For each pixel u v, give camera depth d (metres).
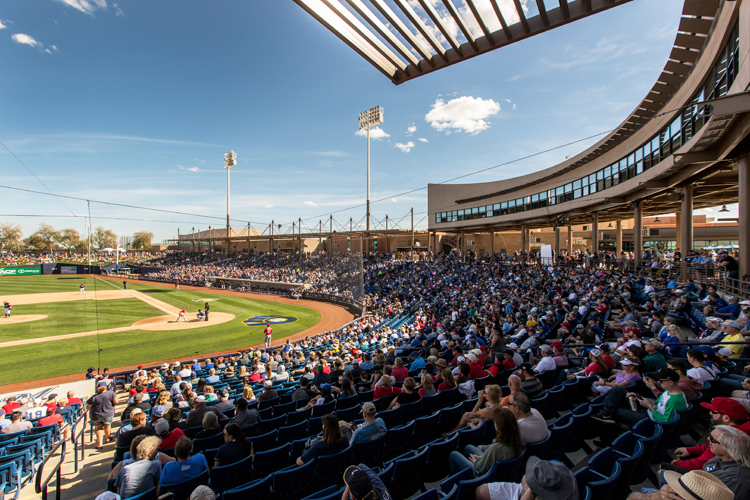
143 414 6.71
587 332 10.64
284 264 64.50
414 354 13.70
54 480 7.29
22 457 6.94
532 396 6.27
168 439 6.02
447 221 51.47
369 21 4.94
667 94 18.03
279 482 4.69
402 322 25.86
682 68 16.20
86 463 8.18
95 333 26.55
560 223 33.97
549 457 4.98
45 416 9.61
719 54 13.16
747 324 9.04
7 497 6.38
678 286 16.39
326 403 8.03
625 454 4.35
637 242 24.80
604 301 15.83
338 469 5.12
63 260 97.12
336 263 55.38
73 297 45.59
